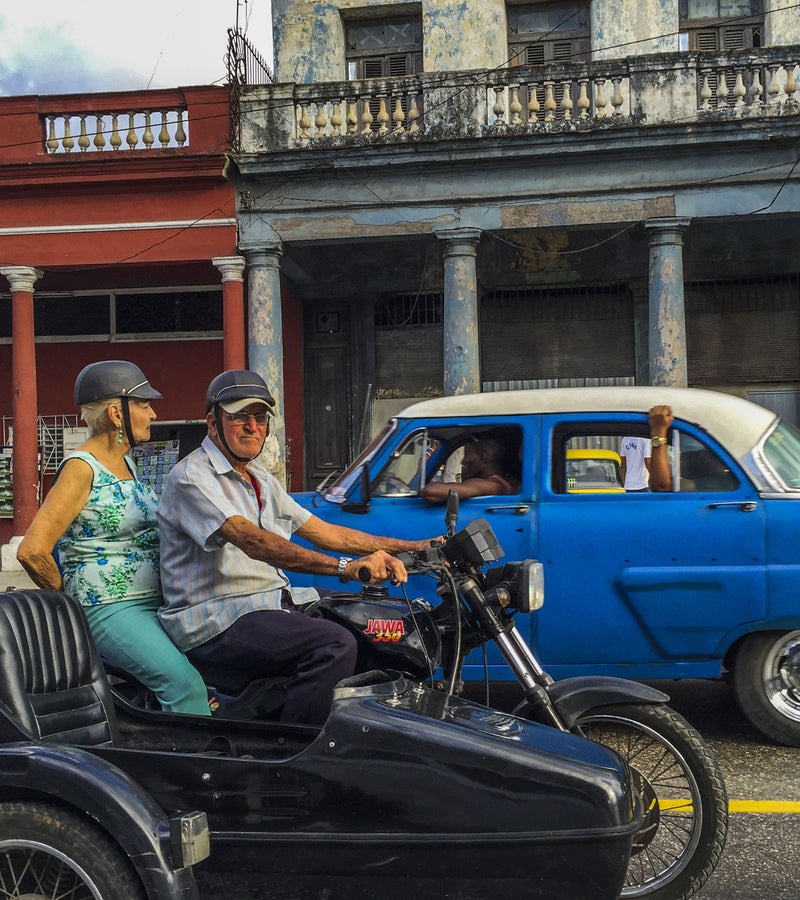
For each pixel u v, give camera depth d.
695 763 3.26
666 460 5.46
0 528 16.75
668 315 13.67
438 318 17.19
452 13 16.25
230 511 3.28
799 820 4.23
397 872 2.72
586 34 16.28
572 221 13.88
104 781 2.54
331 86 14.23
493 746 2.70
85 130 14.77
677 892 3.26
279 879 2.80
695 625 5.29
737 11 16.11
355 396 17.25
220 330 17.14
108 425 3.62
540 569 3.28
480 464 5.68
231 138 14.29
